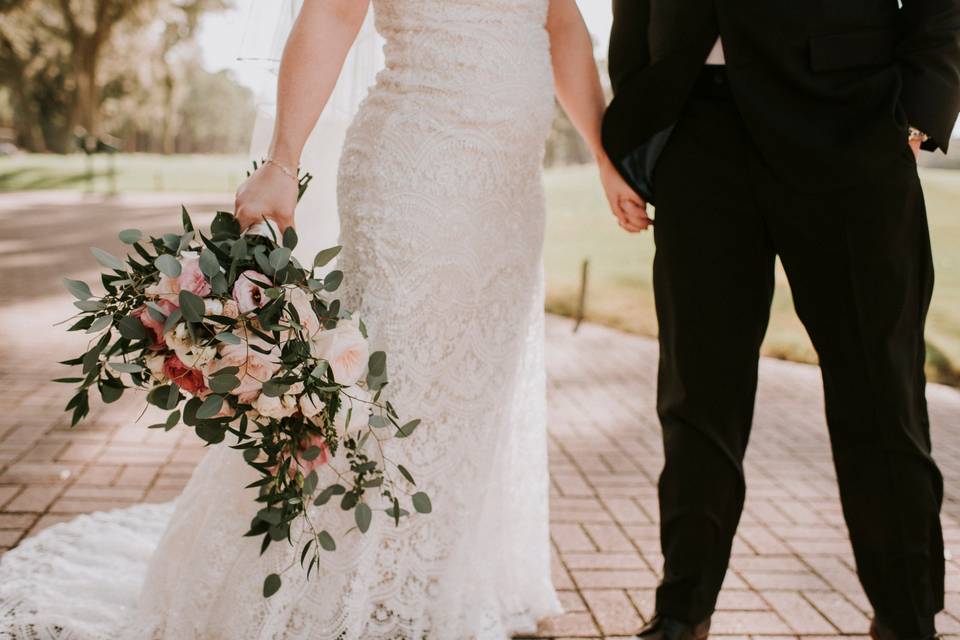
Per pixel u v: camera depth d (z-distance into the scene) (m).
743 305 1.99
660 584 2.07
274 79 2.25
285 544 1.89
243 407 1.57
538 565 2.31
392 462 1.95
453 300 1.99
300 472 1.69
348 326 1.67
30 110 50.34
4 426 4.05
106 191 29.73
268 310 1.50
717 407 2.00
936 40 1.84
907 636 1.95
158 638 1.98
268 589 1.76
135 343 1.53
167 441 3.93
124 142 67.19
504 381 2.14
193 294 1.46
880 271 1.87
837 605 2.54
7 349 5.92
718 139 1.98
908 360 1.92
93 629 2.00
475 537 2.08
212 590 1.92
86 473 3.43
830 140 1.84
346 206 1.98
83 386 1.52
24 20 40.22
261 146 2.26
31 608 2.07
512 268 2.10
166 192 30.38
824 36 1.88
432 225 1.93
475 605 2.09
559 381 6.01
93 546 2.42
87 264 10.78
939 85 1.84
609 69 2.23
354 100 2.25
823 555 2.97
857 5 1.88
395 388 1.93
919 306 1.95
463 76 1.93
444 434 2.02
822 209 1.88
